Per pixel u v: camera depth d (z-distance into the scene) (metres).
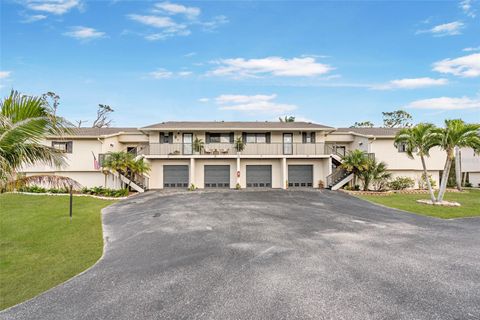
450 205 14.27
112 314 4.19
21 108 5.44
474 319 3.92
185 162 23.02
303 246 7.26
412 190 20.83
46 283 5.55
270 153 22.75
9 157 5.60
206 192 19.62
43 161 6.23
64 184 7.08
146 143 24.98
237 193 18.94
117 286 5.18
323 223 10.05
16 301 4.82
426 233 8.68
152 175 22.95
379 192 19.47
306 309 4.14
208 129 22.62
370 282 5.06
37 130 5.56
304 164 23.39
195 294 4.70
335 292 4.67
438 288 4.85
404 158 22.44
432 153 22.50
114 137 23.69
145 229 9.49
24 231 9.58
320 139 23.94
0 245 8.13
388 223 10.12
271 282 5.07
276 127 23.22
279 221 10.36
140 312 4.21
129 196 18.70
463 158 26.70
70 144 21.50
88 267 6.35
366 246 7.26
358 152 20.25
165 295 4.71
